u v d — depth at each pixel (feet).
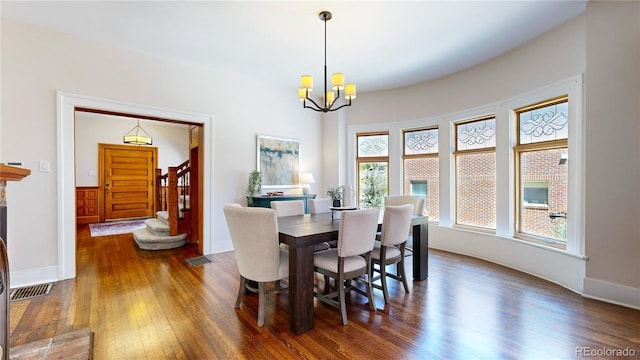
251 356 5.97
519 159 11.95
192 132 16.74
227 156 14.57
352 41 11.00
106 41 11.04
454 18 9.38
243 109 15.15
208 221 13.96
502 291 9.34
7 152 9.50
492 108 12.64
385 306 8.36
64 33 10.36
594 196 8.67
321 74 14.53
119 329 6.98
